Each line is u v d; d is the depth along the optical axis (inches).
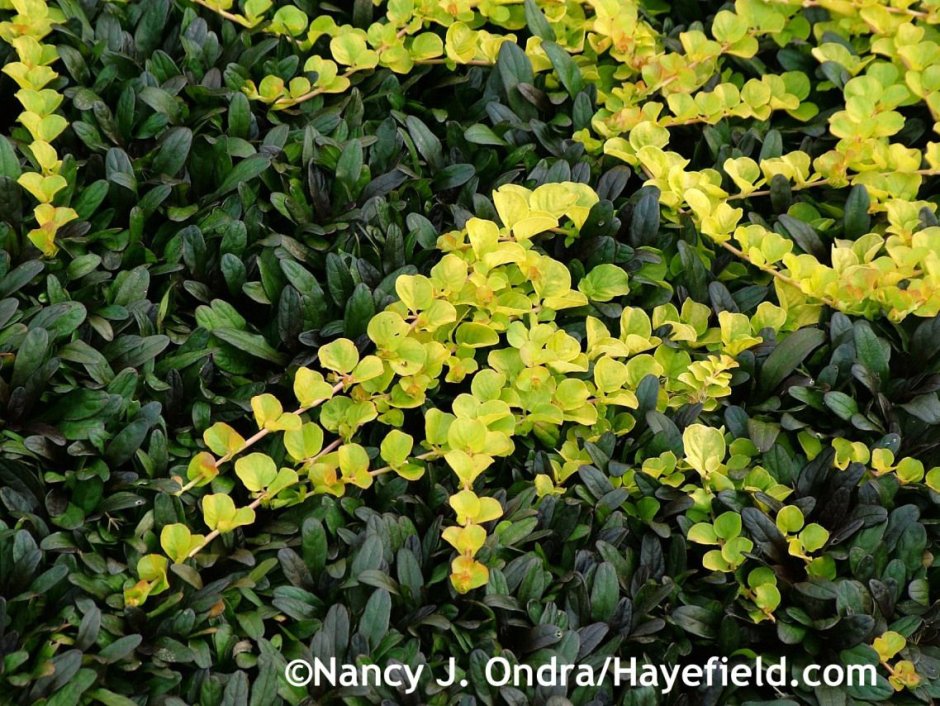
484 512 28.2
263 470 28.5
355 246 31.4
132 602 27.2
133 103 32.2
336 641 27.1
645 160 33.4
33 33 32.9
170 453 28.9
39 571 27.3
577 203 32.2
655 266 32.8
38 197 30.3
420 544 28.5
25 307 29.8
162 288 30.7
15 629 26.5
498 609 28.1
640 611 28.4
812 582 28.7
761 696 28.4
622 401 30.2
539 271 30.9
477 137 33.4
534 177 33.1
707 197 33.3
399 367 29.6
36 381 28.2
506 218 31.0
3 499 27.5
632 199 32.8
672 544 29.1
